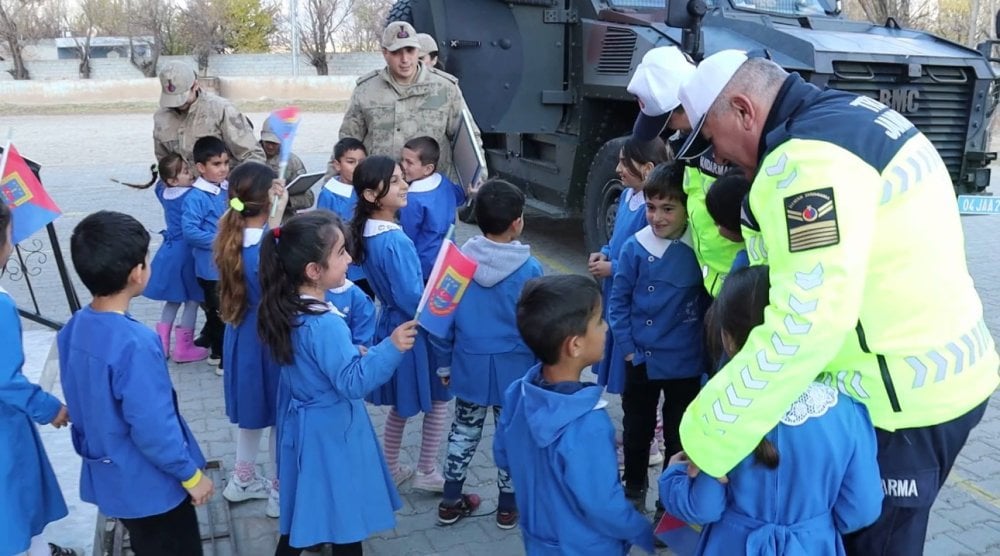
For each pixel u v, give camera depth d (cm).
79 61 3662
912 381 186
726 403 175
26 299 625
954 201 188
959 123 584
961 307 188
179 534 251
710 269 275
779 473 185
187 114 511
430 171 407
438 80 488
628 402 320
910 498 196
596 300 217
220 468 371
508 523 324
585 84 652
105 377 230
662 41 578
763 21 613
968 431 197
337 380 250
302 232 254
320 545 302
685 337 298
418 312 248
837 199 170
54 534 294
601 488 209
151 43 3681
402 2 737
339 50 4072
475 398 313
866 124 179
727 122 195
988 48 588
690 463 192
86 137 1777
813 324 168
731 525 192
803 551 186
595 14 647
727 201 244
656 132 289
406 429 418
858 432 186
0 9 3478
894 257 180
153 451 233
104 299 236
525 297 220
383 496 276
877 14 1129
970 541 319
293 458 268
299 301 257
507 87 663
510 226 309
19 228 322
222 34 3766
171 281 479
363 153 437
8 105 2614
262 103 2700
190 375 482
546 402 212
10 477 238
